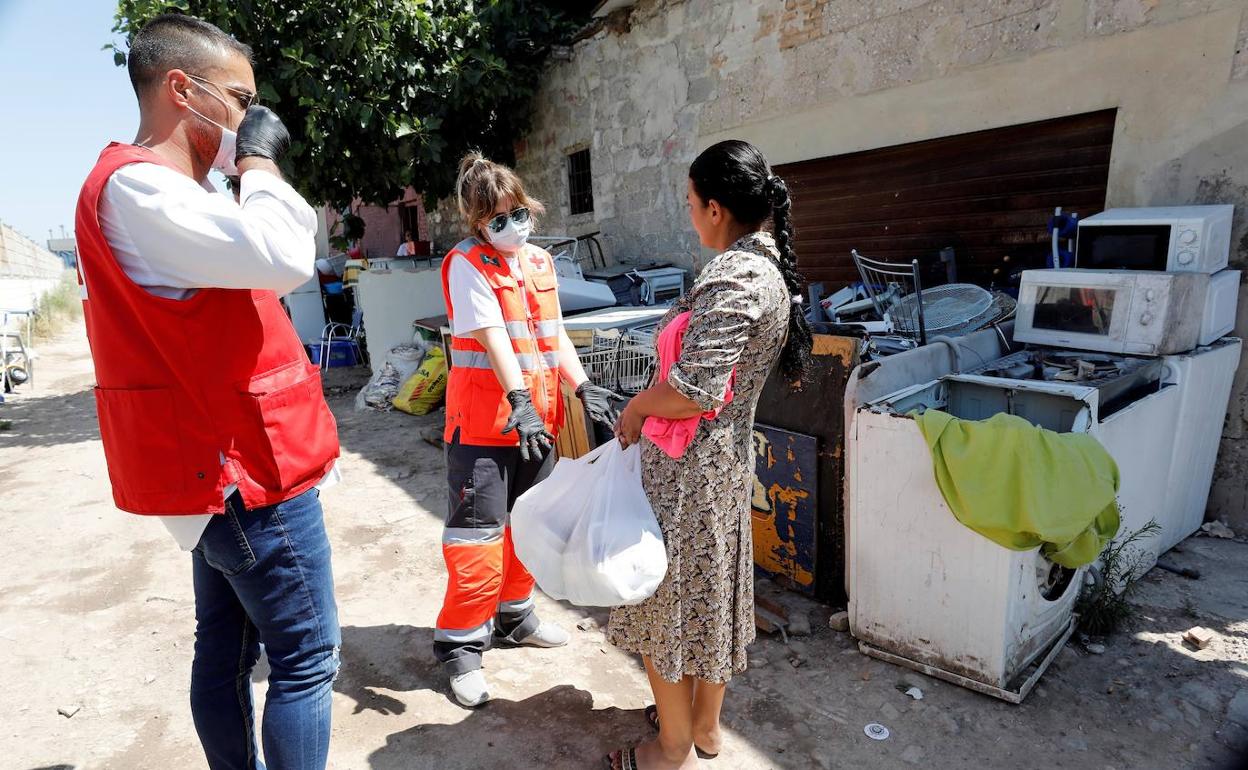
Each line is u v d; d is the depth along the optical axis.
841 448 2.88
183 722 2.50
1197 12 3.41
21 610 3.30
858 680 2.56
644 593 1.79
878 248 5.19
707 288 1.71
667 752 2.07
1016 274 4.27
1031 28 4.05
